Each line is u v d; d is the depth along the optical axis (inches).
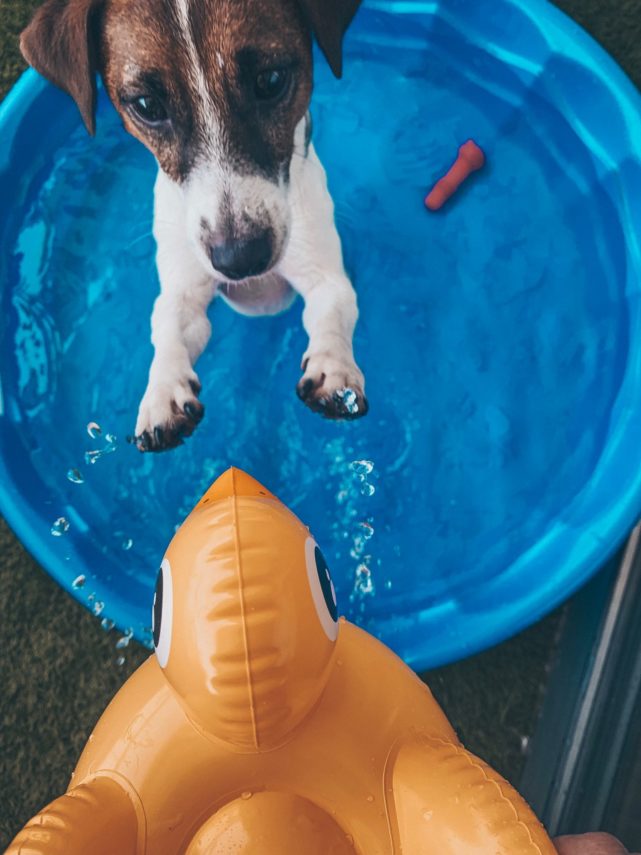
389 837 9.5
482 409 19.0
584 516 17.0
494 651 18.0
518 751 17.7
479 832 8.6
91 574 17.6
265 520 8.2
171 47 13.1
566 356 19.1
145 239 20.0
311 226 17.2
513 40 19.2
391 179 20.1
